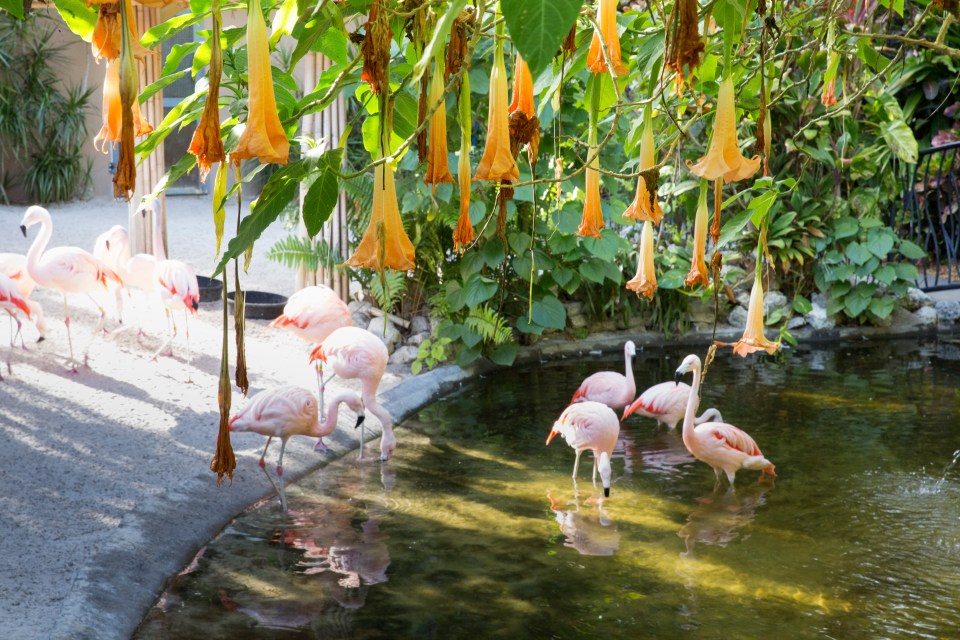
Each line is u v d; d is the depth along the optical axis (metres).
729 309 8.73
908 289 8.80
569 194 7.86
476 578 3.94
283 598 3.75
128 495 4.50
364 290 8.23
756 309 1.91
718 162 1.15
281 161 0.92
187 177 13.88
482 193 7.56
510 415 6.35
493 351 7.56
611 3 1.32
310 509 4.75
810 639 3.40
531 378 7.28
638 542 4.32
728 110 1.16
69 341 6.32
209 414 5.73
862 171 8.55
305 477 5.21
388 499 4.89
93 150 13.39
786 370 7.35
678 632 3.45
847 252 8.41
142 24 7.64
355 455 5.59
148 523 4.22
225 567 4.05
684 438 5.09
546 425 6.14
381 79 1.14
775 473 5.17
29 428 5.25
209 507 4.59
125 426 5.42
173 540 4.18
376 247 1.14
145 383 6.16
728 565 4.06
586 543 4.31
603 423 5.00
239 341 1.05
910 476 5.08
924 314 8.69
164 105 13.21
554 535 4.41
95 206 12.90
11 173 12.97
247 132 0.92
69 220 11.59
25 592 3.49
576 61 1.63
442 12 1.29
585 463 5.48
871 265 8.34
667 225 8.49
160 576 3.89
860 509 4.66
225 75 1.44
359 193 7.36
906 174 9.38
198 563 4.09
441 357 7.07
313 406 4.95
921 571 3.97
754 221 1.91
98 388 5.99
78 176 13.19
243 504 4.75
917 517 4.54
